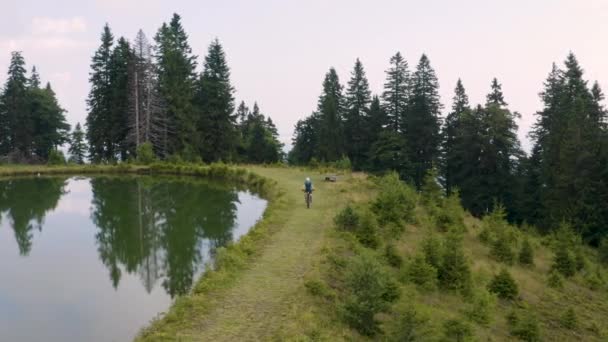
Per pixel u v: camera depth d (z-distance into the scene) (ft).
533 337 51.34
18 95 231.50
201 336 38.42
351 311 42.27
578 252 83.35
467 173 186.60
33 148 244.42
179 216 100.89
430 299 54.85
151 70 205.67
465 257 64.39
